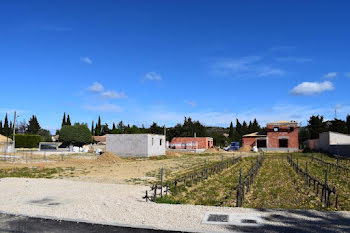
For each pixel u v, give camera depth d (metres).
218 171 25.75
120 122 104.12
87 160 36.34
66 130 68.12
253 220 8.59
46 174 22.50
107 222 8.49
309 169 27.42
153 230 7.86
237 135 91.75
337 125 70.06
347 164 31.53
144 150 44.12
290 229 7.72
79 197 12.88
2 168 26.17
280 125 62.81
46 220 8.79
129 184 17.67
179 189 16.14
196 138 67.31
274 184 18.39
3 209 10.19
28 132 102.25
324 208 11.82
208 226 8.09
